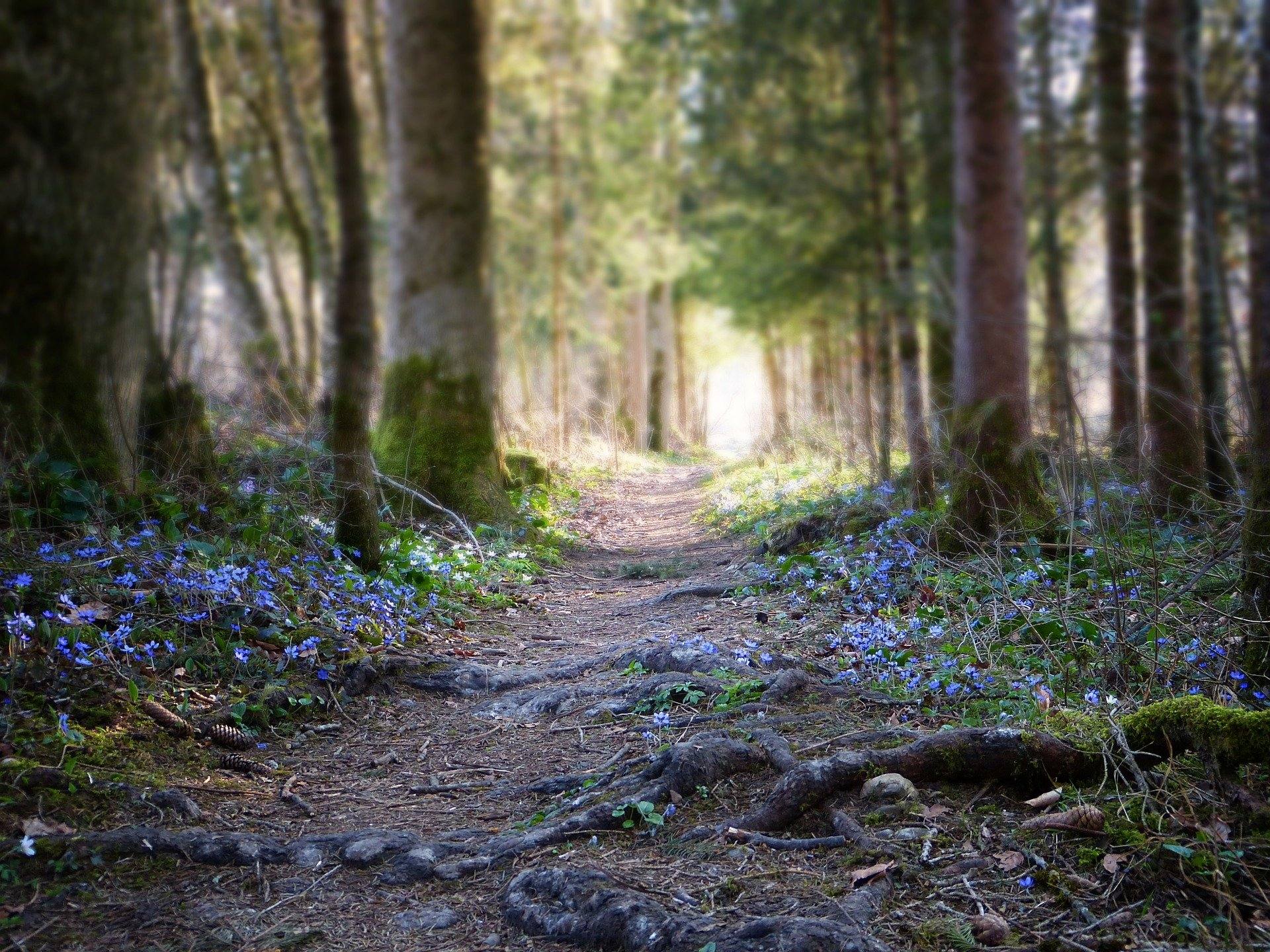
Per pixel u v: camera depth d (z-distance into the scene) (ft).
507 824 9.93
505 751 12.53
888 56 34.58
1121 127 28.91
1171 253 26.27
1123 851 7.90
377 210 40.16
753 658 14.62
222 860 8.94
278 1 43.75
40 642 11.73
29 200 15.69
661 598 22.36
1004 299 21.63
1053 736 9.55
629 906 7.53
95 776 9.94
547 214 65.98
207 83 38.50
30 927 7.63
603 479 53.72
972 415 20.45
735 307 52.03
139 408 17.74
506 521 30.55
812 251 44.24
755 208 46.65
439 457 30.63
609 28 65.00
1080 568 16.05
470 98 31.53
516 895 8.18
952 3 23.53
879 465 27.76
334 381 19.88
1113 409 16.55
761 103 45.73
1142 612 12.31
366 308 19.75
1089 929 6.97
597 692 14.12
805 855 8.38
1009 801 9.13
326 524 20.57
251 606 14.69
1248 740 8.45
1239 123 27.27
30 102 15.64
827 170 42.06
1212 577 13.76
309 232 44.60
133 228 17.40
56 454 15.83
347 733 13.33
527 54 58.80
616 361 95.50
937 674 12.79
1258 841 7.76
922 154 36.55
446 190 31.42
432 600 19.63
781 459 46.52
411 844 9.24
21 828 8.75
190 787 10.57
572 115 67.15
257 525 18.03
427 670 15.72
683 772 9.87
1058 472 13.14
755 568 24.67
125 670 12.29
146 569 14.20
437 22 31.04
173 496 17.24
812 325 51.70
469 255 31.65
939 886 7.71
